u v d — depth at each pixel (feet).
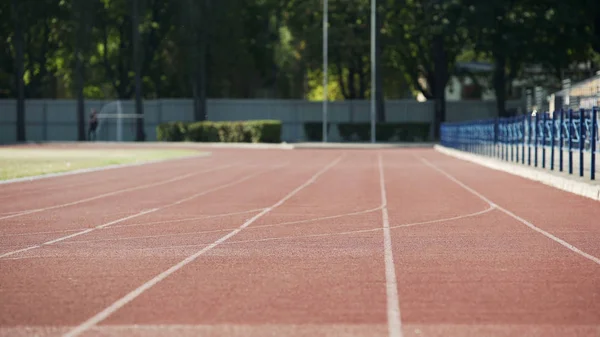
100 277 32.30
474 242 42.34
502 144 122.93
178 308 26.25
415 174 102.58
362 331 22.97
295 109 251.19
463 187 81.20
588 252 38.63
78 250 40.06
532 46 229.86
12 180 88.79
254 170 112.16
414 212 58.08
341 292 28.89
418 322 24.06
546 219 53.21
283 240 43.52
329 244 41.86
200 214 57.41
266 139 222.28
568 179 77.46
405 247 40.60
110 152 170.30
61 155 153.28
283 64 243.81
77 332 23.06
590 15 230.68
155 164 127.65
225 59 252.62
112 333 22.91
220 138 230.89
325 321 24.26
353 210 59.72
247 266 34.88
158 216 56.24
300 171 109.81
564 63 232.53
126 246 41.45
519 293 28.50
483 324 23.72
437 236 44.91
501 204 63.62
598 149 75.00
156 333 22.89
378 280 31.30
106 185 85.40
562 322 23.94
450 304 26.66
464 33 232.94
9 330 23.34
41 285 30.55
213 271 33.63
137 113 250.16
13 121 255.50
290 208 61.46
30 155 152.56
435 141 242.37
